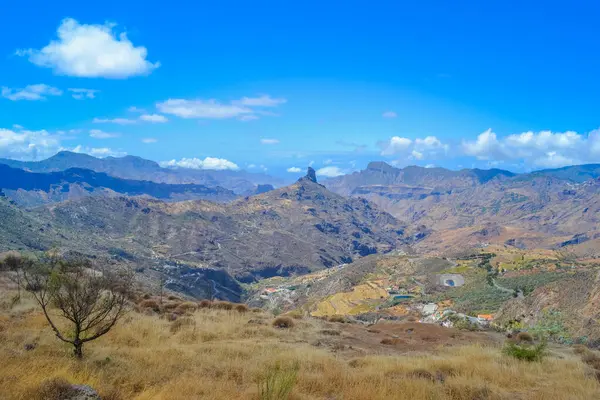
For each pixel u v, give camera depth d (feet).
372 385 37.42
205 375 38.91
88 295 42.32
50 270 47.44
